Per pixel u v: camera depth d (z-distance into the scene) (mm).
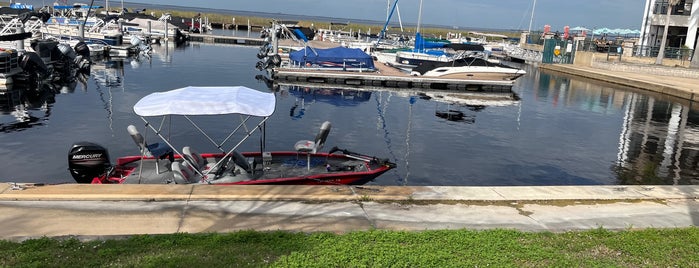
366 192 7914
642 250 6031
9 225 6164
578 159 15312
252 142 15109
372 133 17547
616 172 14055
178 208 7000
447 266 5297
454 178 12781
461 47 34156
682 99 29828
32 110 18906
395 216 7113
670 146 17516
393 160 14148
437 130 18609
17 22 33094
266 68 35938
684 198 8445
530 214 7441
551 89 34312
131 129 9648
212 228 6391
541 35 70125
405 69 40500
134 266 5039
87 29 44875
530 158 15141
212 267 5078
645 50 45719
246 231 6047
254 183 9625
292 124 18094
